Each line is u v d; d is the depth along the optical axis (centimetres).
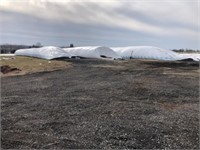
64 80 1480
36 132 616
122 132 617
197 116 757
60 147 530
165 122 697
